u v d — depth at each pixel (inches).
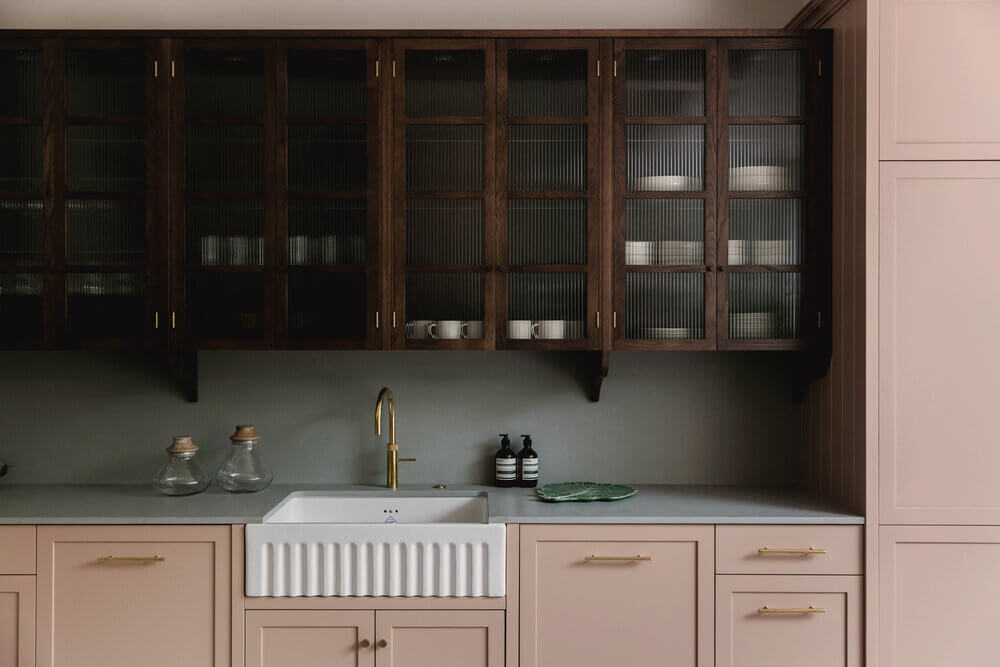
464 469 110.7
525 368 110.7
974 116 88.6
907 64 88.8
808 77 97.9
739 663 90.0
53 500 97.7
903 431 89.0
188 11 109.9
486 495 104.2
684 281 98.2
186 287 97.4
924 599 89.2
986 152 88.4
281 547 88.4
